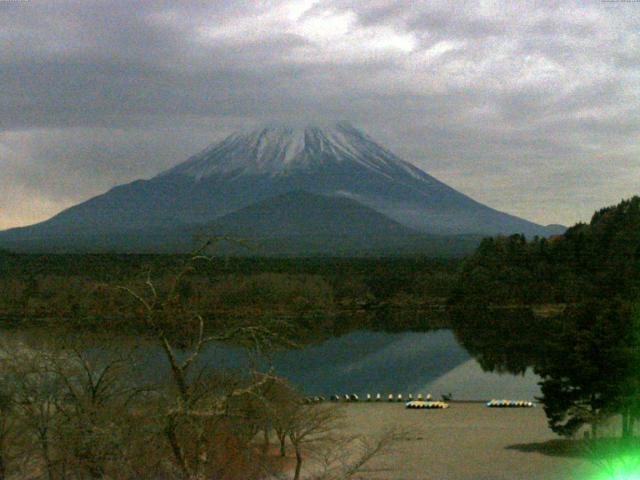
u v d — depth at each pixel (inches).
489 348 4584.2
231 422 944.3
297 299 5546.3
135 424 892.6
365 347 4677.7
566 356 1786.4
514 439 1945.1
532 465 1609.3
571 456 1705.2
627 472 1491.1
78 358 1152.2
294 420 1393.9
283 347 1123.9
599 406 1769.2
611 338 1737.2
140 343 1087.6
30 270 5659.5
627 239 6294.3
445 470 1547.7
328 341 4923.7
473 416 2422.5
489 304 6451.8
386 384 3420.3
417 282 7180.1
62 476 903.1
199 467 861.8
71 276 4699.8
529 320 5767.7
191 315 930.1
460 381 3486.7
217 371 1090.1
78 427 886.4
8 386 995.9
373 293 7096.5
